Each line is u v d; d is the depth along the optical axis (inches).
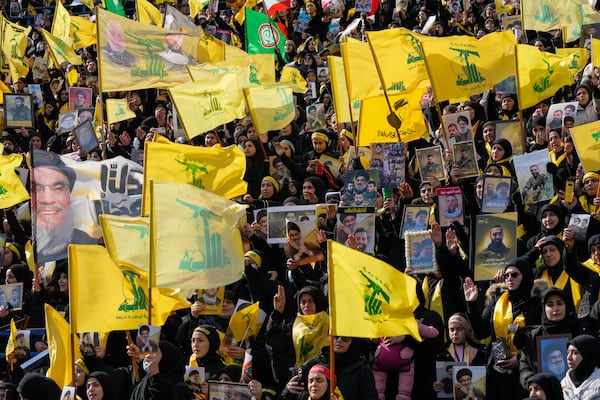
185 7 2054.6
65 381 717.9
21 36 1678.2
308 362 626.2
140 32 1101.1
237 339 700.0
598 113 997.8
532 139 1104.2
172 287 655.1
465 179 876.0
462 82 963.3
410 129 1002.7
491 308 689.6
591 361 564.7
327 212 814.5
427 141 1063.6
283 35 1659.7
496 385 633.0
